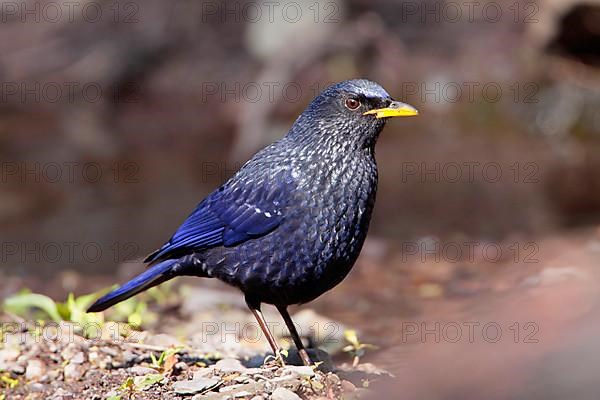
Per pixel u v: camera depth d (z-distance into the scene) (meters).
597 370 4.44
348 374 8.33
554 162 18.31
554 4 19.36
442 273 12.96
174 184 18.02
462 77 20.06
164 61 22.14
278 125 20.28
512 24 20.70
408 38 20.95
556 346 4.67
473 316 6.84
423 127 19.86
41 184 18.14
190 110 21.19
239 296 12.30
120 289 9.02
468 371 4.87
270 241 8.45
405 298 12.13
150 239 15.19
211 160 19.45
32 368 8.44
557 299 5.21
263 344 10.36
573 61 19.89
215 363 8.71
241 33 21.94
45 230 15.84
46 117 21.56
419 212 15.83
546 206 15.73
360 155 8.56
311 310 11.69
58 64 22.69
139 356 8.81
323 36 20.97
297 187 8.40
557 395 4.45
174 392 7.75
